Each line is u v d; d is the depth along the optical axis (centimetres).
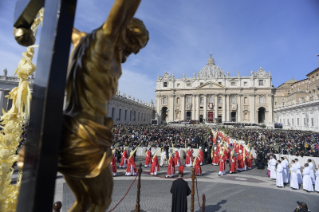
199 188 1323
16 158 307
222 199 1107
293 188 1423
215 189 1309
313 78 7450
